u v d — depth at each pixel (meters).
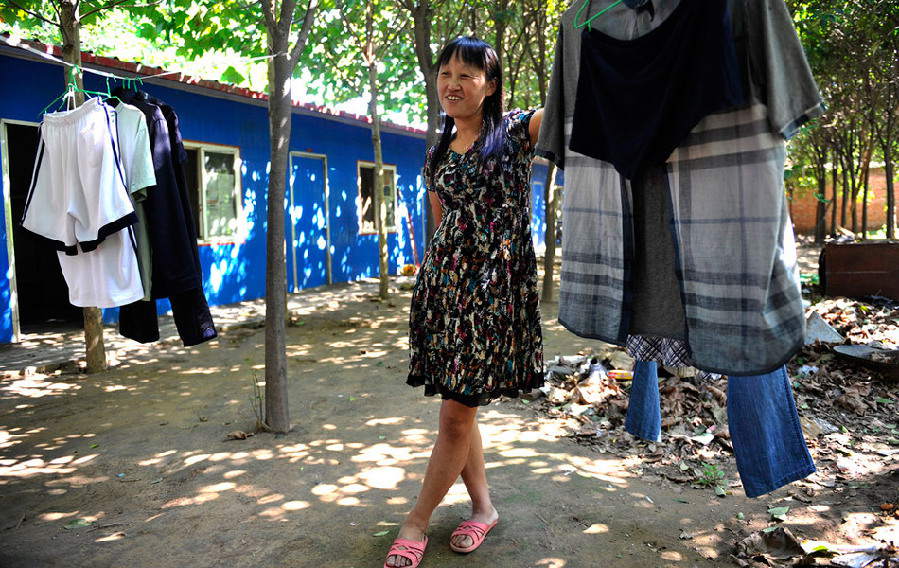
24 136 9.80
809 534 2.62
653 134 1.80
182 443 3.99
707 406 4.10
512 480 3.25
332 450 3.79
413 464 3.55
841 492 3.01
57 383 5.59
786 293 1.68
